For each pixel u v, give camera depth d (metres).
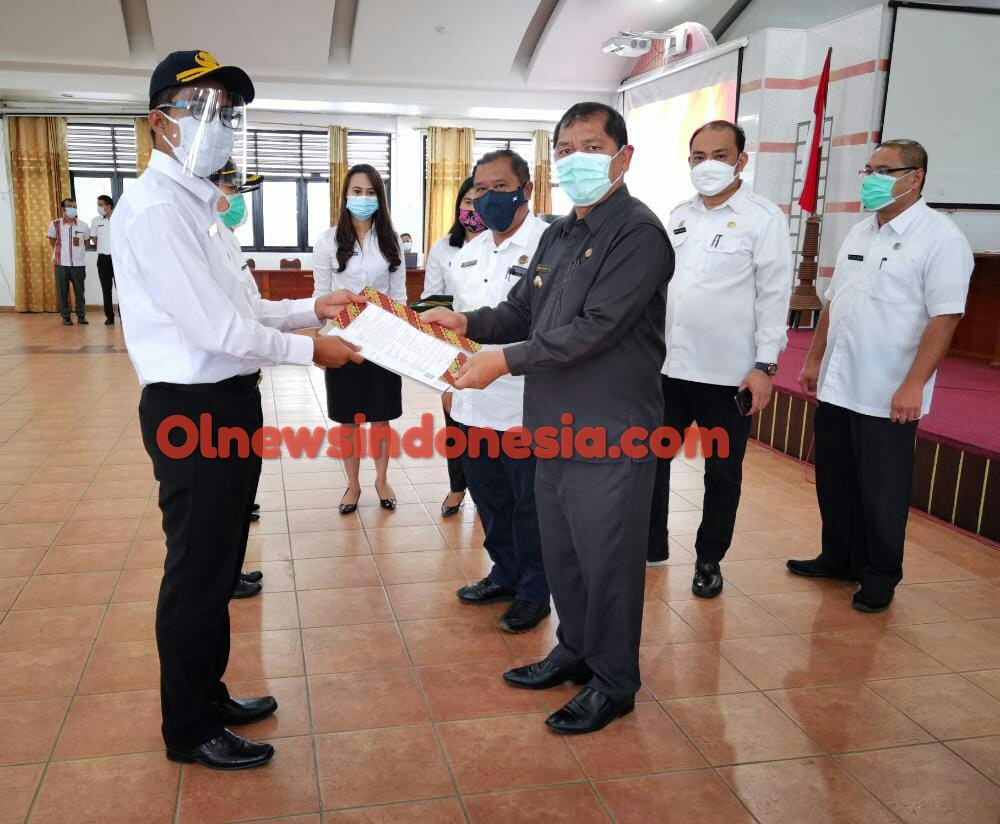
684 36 9.01
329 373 3.32
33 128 10.70
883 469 2.58
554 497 1.97
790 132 7.62
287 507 3.53
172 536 1.64
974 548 3.17
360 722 1.95
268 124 11.06
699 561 2.77
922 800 1.71
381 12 9.23
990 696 2.12
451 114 11.20
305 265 11.59
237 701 1.95
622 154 1.82
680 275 2.69
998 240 7.24
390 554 3.02
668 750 1.87
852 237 2.78
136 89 9.89
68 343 8.33
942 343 2.46
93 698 2.01
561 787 1.73
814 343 2.93
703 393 2.69
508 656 2.29
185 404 1.59
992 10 6.68
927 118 6.79
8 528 3.17
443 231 11.60
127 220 1.54
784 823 1.63
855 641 2.41
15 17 8.90
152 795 1.67
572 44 9.92
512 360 1.74
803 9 8.02
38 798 1.65
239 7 9.00
